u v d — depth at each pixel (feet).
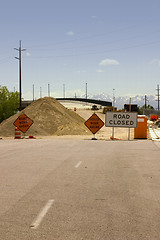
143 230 16.71
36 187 26.91
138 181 29.40
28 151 54.24
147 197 23.61
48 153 51.34
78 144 68.69
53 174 32.86
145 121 93.91
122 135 126.00
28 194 24.48
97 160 43.19
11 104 289.53
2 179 30.32
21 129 98.27
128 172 34.09
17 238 15.56
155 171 34.71
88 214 19.44
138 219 18.53
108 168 36.65
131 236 15.85
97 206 21.18
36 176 31.76
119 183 28.53
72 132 141.79
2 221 18.16
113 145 66.13
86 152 52.75
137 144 69.05
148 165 38.91
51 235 15.96
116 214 19.45
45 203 21.90
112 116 91.81
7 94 295.28
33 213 19.63
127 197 23.61
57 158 45.21
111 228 16.98
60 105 184.96
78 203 21.91
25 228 16.97
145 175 32.37
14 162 41.32
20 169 35.91
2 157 46.37
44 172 33.99
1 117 286.66
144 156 47.52
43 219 18.48
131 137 109.60
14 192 25.14
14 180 29.84
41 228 16.97
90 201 22.44
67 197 23.57
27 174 32.83
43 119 155.22
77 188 26.50
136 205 21.47
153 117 322.34
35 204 21.67
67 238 15.56
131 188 26.55
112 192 25.12
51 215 19.24
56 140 83.51
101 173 33.45
